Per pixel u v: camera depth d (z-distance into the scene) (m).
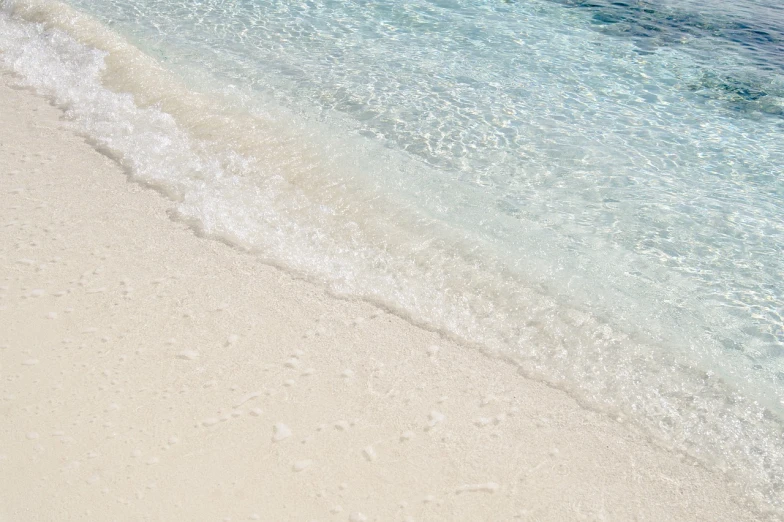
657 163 5.91
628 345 4.12
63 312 4.11
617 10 8.91
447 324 4.23
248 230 4.89
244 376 3.78
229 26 7.96
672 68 7.50
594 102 6.80
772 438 3.61
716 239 5.04
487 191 5.42
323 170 5.50
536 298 4.42
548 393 3.81
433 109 6.50
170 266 4.53
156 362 3.82
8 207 4.92
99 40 7.27
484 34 8.09
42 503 3.02
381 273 4.58
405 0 8.92
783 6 9.25
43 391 3.59
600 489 3.29
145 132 5.89
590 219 5.19
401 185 5.40
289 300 4.34
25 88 6.52
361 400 3.68
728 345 4.16
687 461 3.48
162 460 3.27
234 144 5.78
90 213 4.95
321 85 6.81
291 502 3.12
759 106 6.82
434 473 3.31
